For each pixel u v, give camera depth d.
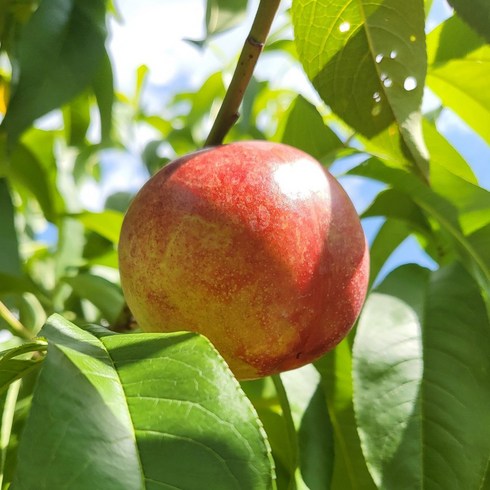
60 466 0.18
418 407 0.26
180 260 0.23
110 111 0.35
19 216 0.42
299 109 0.32
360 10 0.26
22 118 0.30
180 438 0.18
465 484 0.25
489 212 0.30
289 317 0.23
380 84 0.26
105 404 0.19
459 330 0.27
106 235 0.40
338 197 0.25
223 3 0.28
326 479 0.27
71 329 0.21
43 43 0.31
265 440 0.19
